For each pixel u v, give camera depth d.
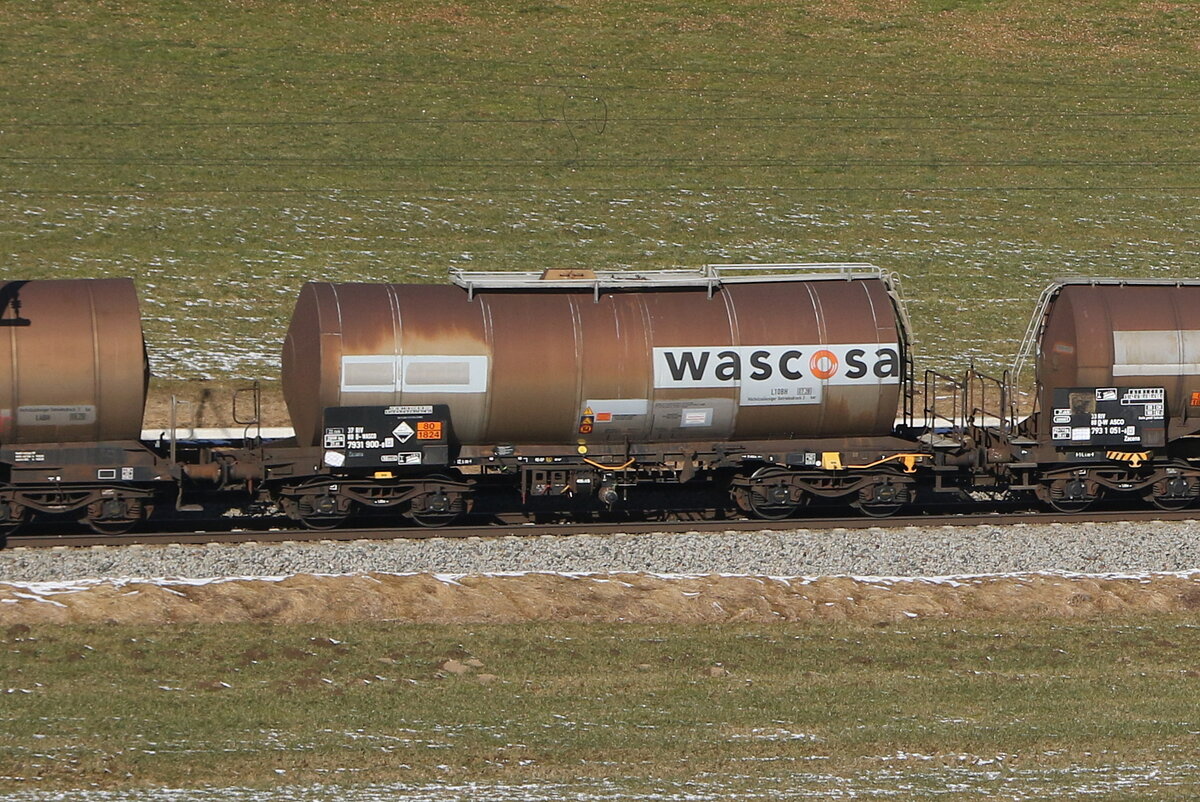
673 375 94.62
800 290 98.38
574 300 95.44
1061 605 83.56
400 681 70.00
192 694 67.69
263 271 186.12
